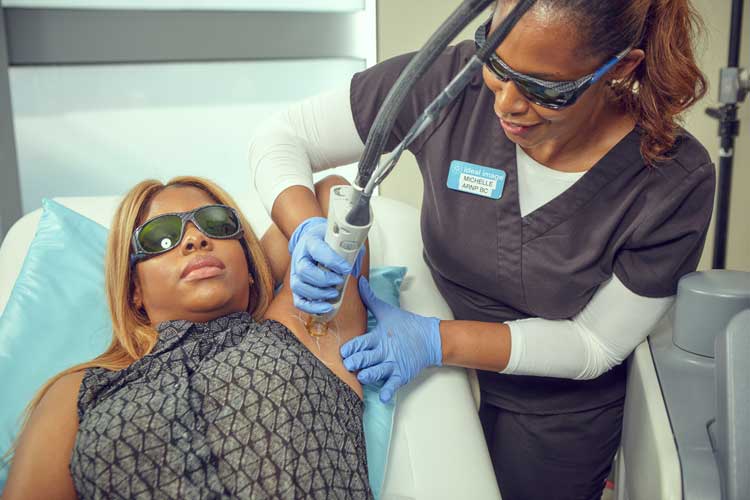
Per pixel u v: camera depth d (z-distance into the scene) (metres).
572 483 1.48
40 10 2.06
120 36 2.14
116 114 2.30
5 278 1.48
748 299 1.16
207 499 0.97
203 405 1.03
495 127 1.21
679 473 0.97
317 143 1.34
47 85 2.22
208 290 1.17
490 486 1.20
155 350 1.14
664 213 1.13
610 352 1.24
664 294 1.18
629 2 0.91
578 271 1.20
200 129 2.39
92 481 0.96
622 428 1.39
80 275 1.42
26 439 1.03
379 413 1.23
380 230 1.64
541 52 0.90
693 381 1.15
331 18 2.27
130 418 0.99
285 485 0.98
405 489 1.18
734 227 2.20
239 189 2.50
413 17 2.13
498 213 1.22
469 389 1.36
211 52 2.22
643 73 1.08
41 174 2.31
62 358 1.31
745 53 1.99
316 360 1.13
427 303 1.48
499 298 1.32
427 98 1.25
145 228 1.18
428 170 1.27
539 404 1.41
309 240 1.08
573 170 1.18
